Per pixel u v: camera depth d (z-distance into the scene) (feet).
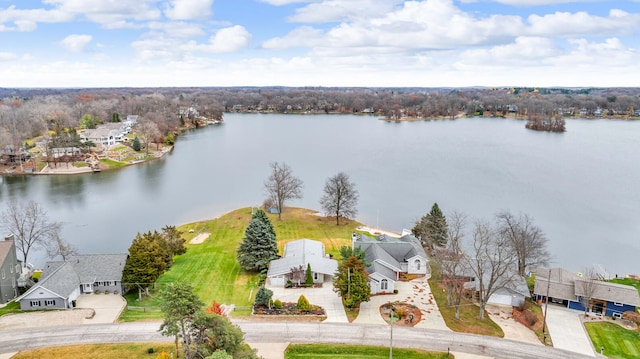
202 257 241.55
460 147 621.31
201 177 455.22
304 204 369.30
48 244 249.14
